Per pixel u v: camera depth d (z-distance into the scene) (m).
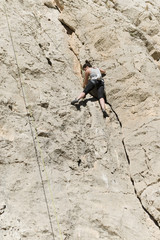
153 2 19.61
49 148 7.79
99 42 11.61
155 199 7.39
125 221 6.96
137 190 7.81
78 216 6.77
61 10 13.33
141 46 12.13
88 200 7.16
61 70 10.35
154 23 15.80
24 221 6.22
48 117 8.45
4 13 10.82
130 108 9.70
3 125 7.75
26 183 6.91
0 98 8.17
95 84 9.60
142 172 8.09
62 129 8.41
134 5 16.73
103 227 6.71
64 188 7.19
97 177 7.75
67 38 12.00
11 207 6.36
